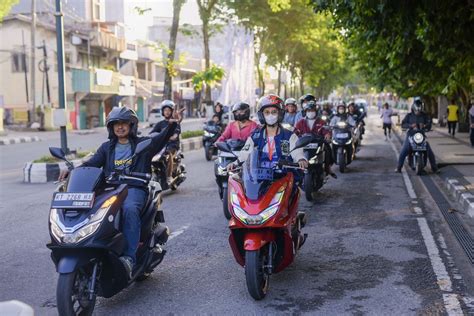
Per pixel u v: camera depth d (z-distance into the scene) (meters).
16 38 38.88
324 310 5.21
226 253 7.19
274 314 5.12
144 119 56.09
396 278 6.09
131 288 5.89
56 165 13.97
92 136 33.81
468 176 13.19
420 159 14.05
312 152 10.52
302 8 35.56
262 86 47.44
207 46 27.69
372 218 9.17
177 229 8.51
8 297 5.66
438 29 12.23
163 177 10.95
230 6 30.95
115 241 4.81
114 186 5.14
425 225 8.60
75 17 45.94
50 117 38.62
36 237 8.18
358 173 14.80
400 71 18.89
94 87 42.09
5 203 10.95
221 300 5.51
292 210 5.72
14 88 39.44
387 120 26.98
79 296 4.80
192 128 40.62
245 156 5.99
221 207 10.25
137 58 52.31
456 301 5.36
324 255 7.04
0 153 22.62
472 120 21.22
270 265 5.46
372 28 13.10
